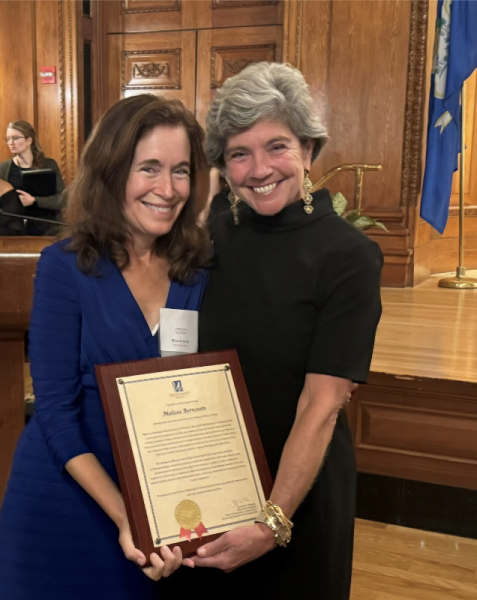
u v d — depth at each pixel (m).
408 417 2.63
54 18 5.50
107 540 1.34
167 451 1.23
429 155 4.77
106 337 1.30
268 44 5.23
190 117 1.32
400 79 4.75
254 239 1.39
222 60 5.39
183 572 1.44
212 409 1.28
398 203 4.90
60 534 1.33
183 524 1.19
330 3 4.84
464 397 2.54
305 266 1.31
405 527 2.64
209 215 1.59
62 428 1.28
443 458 2.59
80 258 1.30
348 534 1.46
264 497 1.27
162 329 1.36
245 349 1.35
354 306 1.27
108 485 1.25
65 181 5.71
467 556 2.42
